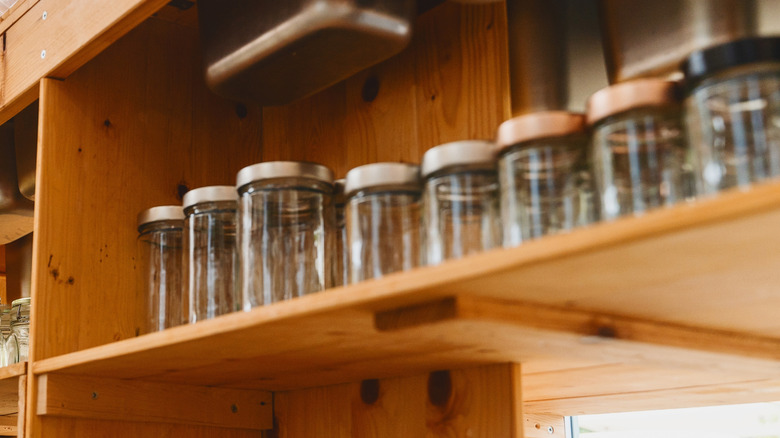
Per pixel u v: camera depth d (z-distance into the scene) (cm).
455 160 91
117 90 142
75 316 130
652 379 110
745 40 73
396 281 69
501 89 116
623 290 69
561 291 69
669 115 79
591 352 89
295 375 119
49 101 134
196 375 120
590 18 108
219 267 121
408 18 107
